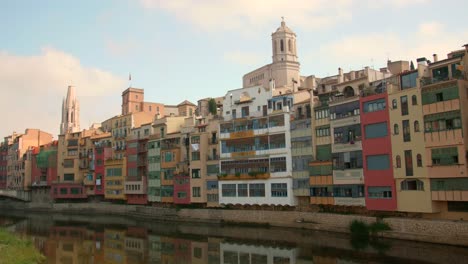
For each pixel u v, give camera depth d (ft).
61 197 383.86
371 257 138.82
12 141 507.71
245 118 239.71
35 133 483.10
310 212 200.95
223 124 251.39
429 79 162.40
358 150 185.26
